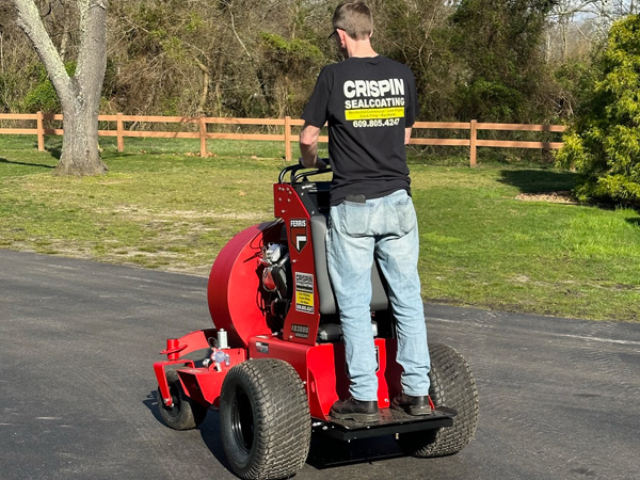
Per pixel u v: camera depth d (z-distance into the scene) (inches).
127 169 947.3
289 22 1382.9
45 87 1327.5
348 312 165.3
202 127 1100.5
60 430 210.8
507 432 209.5
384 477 179.5
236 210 661.9
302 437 168.1
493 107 1183.6
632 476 181.6
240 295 199.2
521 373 263.4
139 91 1337.4
